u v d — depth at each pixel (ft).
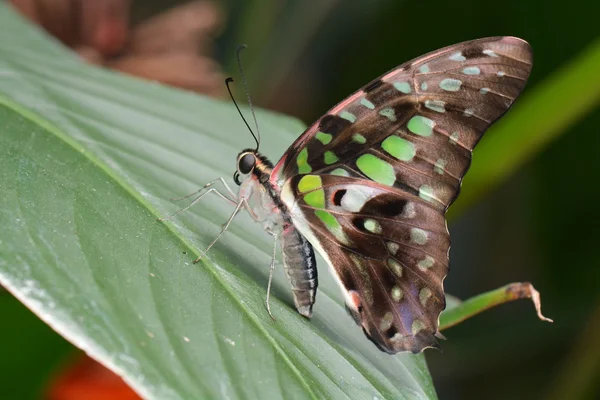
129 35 2.06
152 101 1.88
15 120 1.76
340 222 1.79
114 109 1.84
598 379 2.08
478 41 1.76
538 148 2.00
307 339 1.74
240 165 1.81
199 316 1.69
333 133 1.79
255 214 1.80
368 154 1.79
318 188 1.79
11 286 1.65
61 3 2.03
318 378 1.70
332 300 1.82
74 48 2.04
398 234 1.78
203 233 1.77
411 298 1.78
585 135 2.12
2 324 1.87
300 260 1.78
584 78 1.96
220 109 1.91
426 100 1.77
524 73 1.76
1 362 1.89
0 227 1.68
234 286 1.73
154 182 1.77
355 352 1.77
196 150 1.85
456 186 1.78
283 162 1.80
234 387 1.66
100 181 1.74
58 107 1.80
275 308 1.75
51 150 1.74
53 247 1.68
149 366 1.65
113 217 1.72
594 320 2.08
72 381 1.93
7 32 1.90
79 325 1.65
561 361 2.13
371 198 1.79
